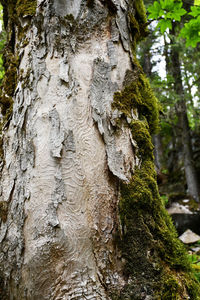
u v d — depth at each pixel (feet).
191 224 18.54
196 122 26.27
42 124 4.21
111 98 4.60
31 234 3.74
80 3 4.72
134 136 4.63
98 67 4.62
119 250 3.92
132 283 3.75
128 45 5.15
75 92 4.36
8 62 5.26
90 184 3.99
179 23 20.53
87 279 3.59
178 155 30.35
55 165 3.97
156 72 23.00
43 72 4.49
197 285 4.15
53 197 3.82
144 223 4.08
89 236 3.77
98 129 4.29
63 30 4.63
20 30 5.08
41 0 4.75
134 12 5.83
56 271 3.56
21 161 4.17
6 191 4.17
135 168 4.45
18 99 4.58
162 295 3.69
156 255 4.00
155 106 5.40
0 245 3.95
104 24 4.87
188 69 21.16
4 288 3.83
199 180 24.25
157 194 4.51
